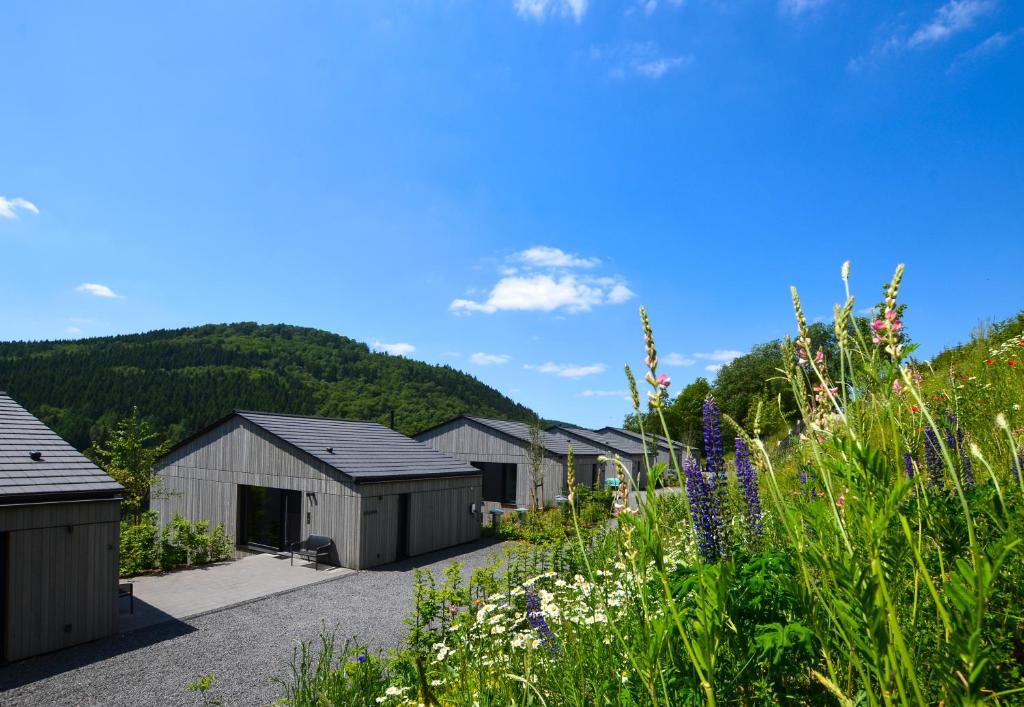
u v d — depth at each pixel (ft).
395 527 52.01
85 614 30.07
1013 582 4.49
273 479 54.13
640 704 5.31
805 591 4.09
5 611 27.66
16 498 27.96
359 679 17.62
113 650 28.91
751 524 10.91
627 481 5.32
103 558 31.07
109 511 31.48
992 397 14.69
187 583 42.75
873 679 4.10
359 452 56.59
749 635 5.28
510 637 14.08
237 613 35.12
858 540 3.49
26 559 28.43
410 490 54.08
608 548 11.99
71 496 29.96
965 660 2.78
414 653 17.63
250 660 27.35
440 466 60.95
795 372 5.21
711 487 10.07
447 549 57.72
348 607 36.32
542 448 88.48
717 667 4.90
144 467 69.56
